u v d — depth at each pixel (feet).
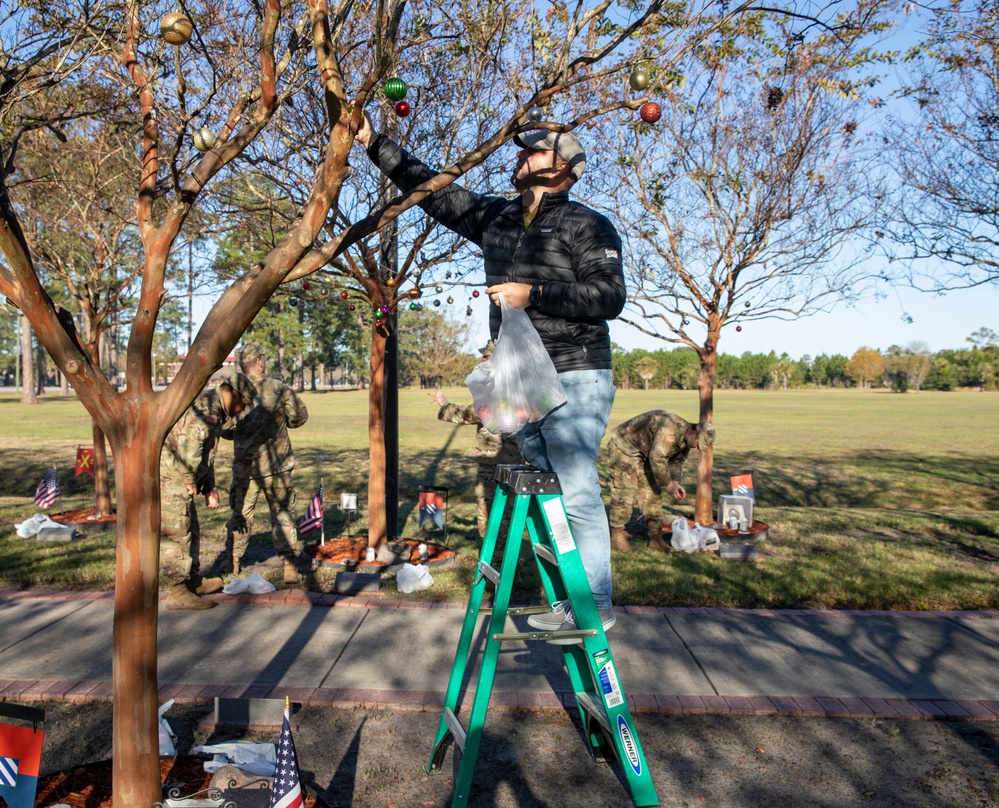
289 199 20.94
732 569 23.88
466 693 14.34
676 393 283.59
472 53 18.34
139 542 8.30
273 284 8.07
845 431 95.09
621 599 20.56
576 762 12.08
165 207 21.86
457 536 29.01
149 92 9.39
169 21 8.68
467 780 10.02
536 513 10.83
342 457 57.62
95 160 25.45
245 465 21.26
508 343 9.75
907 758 12.38
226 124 9.48
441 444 69.21
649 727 13.35
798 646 17.13
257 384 21.33
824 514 35.70
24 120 14.53
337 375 401.49
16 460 52.80
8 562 23.61
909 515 35.94
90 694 13.97
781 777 11.72
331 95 7.65
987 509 42.04
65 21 12.08
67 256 28.68
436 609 19.47
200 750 11.19
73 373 7.67
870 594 21.33
